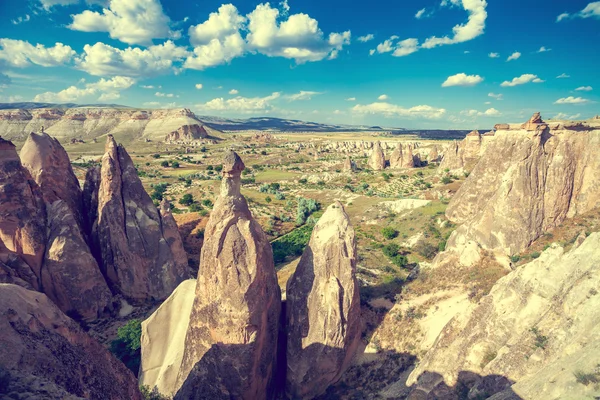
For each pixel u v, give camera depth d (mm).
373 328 32625
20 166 39000
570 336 19266
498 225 44500
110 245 44875
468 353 23766
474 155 100000
